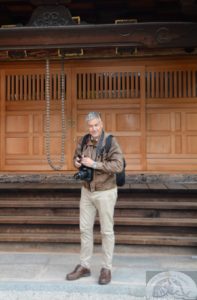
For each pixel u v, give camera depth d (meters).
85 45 3.76
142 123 5.37
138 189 4.52
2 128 5.57
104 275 3.06
